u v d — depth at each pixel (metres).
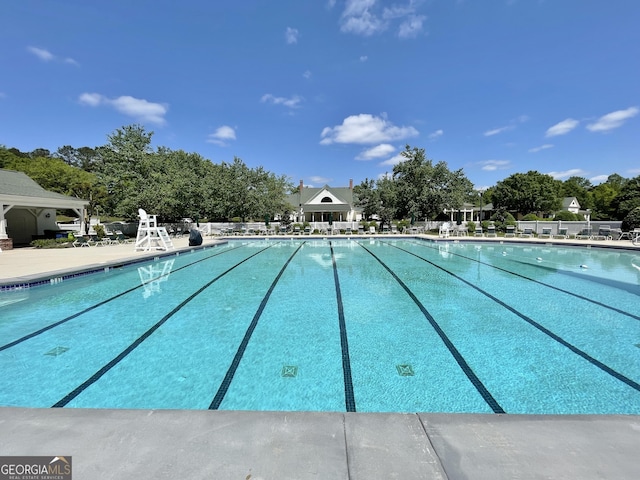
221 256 14.48
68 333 5.16
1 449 1.86
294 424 2.08
